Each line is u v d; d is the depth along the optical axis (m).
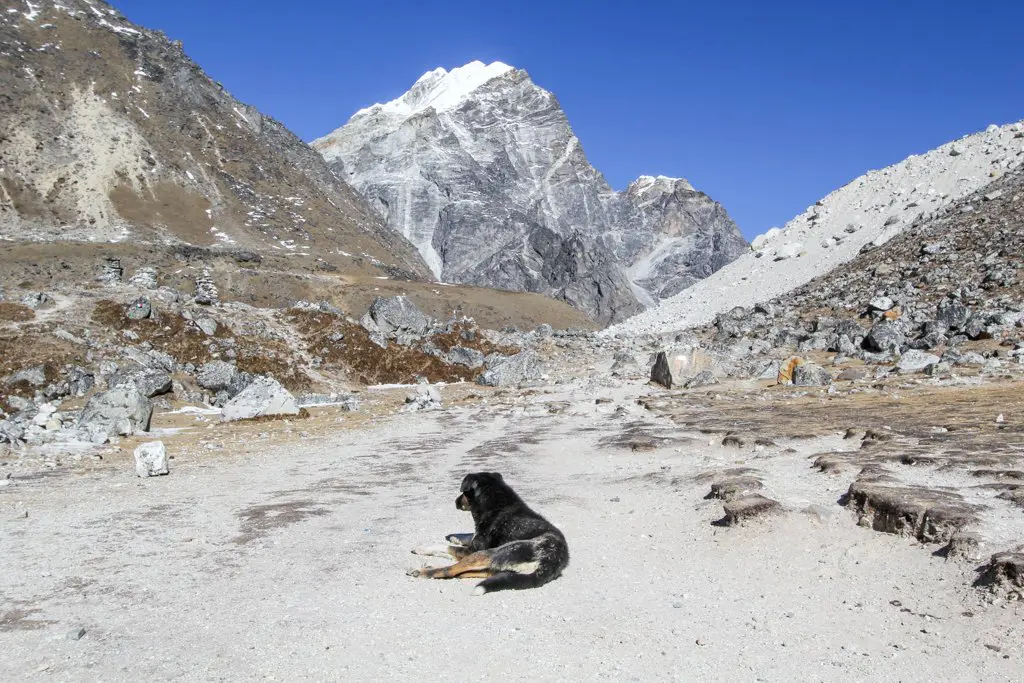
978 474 9.66
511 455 16.73
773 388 29.23
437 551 8.16
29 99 197.12
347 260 194.62
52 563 8.02
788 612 6.39
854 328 42.16
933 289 46.78
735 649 5.62
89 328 42.06
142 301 44.78
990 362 27.23
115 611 6.47
